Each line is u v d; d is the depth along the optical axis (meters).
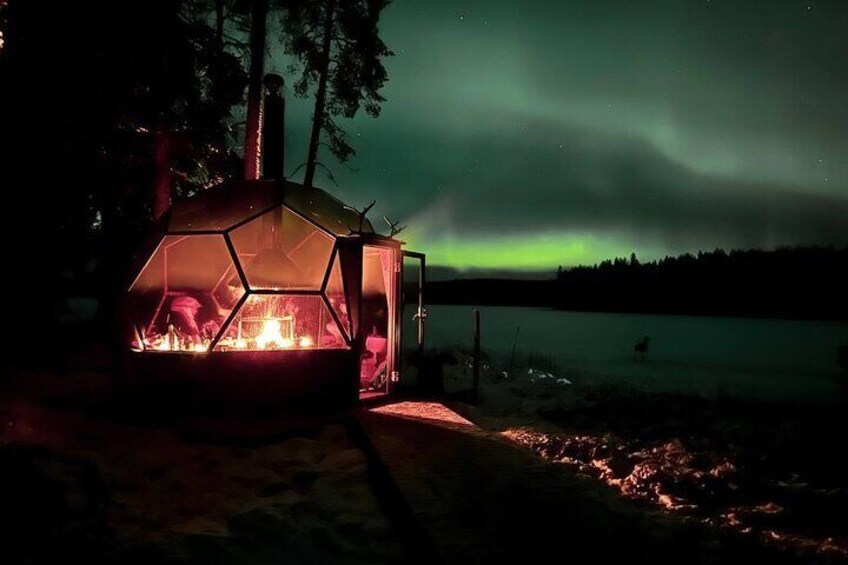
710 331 40.91
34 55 11.90
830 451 8.60
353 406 8.83
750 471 7.46
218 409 7.99
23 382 10.20
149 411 8.05
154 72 12.39
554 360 21.84
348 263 8.93
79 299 41.97
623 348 28.17
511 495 5.62
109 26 11.99
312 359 8.49
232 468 6.28
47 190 12.36
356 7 15.40
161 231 9.49
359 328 8.90
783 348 29.09
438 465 6.23
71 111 12.23
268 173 10.23
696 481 6.73
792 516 5.93
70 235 13.69
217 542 4.52
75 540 4.40
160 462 6.45
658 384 16.67
